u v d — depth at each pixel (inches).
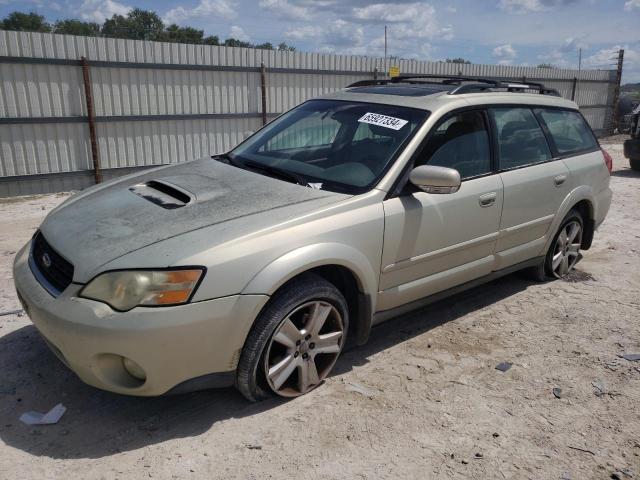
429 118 151.9
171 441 115.3
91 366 108.5
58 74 389.7
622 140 819.4
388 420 124.8
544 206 186.5
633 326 176.6
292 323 123.6
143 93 428.8
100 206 135.9
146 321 104.8
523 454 116.1
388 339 163.2
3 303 177.6
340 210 130.0
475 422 125.7
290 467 109.1
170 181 145.8
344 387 136.9
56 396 129.5
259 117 494.9
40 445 113.0
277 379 124.7
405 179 142.9
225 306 111.1
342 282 140.5
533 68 748.0
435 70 631.8
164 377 110.0
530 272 209.0
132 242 114.7
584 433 123.6
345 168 146.9
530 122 187.3
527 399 135.4
